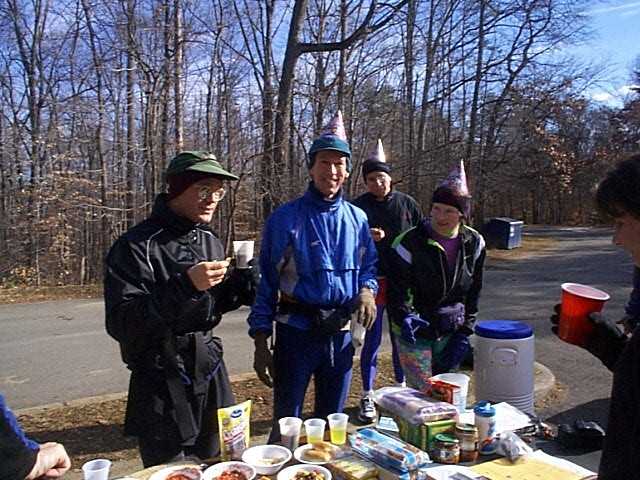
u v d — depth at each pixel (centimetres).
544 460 191
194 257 241
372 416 404
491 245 2125
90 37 1670
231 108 1350
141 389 227
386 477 180
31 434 403
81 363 616
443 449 191
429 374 324
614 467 125
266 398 473
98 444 386
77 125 1794
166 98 1332
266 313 273
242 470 186
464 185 322
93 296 1097
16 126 1847
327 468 188
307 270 270
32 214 1667
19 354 658
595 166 2561
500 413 223
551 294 1070
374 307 272
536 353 625
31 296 1095
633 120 3284
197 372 231
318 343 273
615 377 128
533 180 2277
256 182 1188
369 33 1169
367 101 1295
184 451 235
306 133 1204
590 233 3058
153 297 205
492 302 988
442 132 1853
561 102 1986
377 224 445
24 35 1894
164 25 1298
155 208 243
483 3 1641
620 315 838
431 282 316
